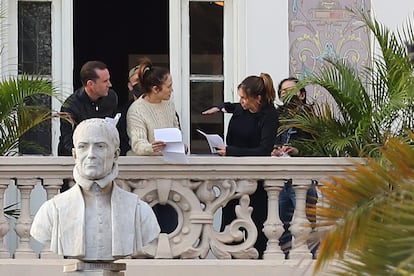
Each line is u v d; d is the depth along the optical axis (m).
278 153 17.78
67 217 15.01
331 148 17.70
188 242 16.98
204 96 20.77
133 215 15.03
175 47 20.72
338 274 11.18
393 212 10.81
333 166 16.97
